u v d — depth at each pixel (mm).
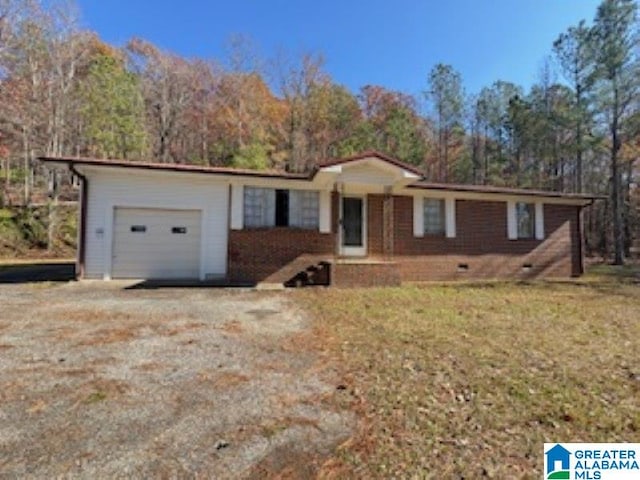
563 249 14539
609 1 20438
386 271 11008
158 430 2738
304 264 11727
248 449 2512
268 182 11438
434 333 5469
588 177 27906
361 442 2609
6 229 20031
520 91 30531
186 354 4438
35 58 21750
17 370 3836
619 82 20688
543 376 3834
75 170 10094
